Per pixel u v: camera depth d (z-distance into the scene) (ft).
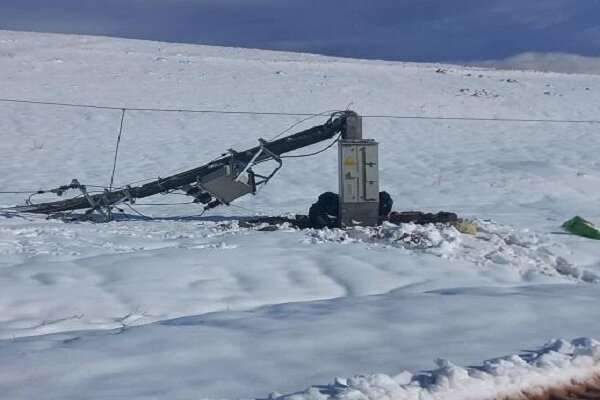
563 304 25.90
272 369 19.15
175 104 120.26
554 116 128.06
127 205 60.23
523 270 34.42
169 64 160.66
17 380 18.61
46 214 51.78
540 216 53.21
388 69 180.14
